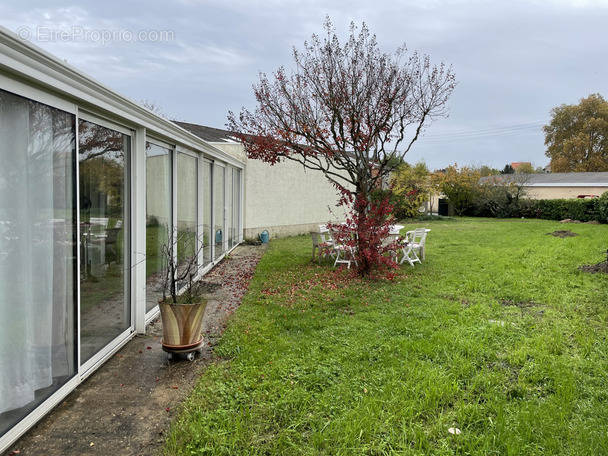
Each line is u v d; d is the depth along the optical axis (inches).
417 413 119.5
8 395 102.7
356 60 336.2
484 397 131.7
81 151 138.6
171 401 128.7
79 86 126.4
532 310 232.4
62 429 112.0
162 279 229.5
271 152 360.5
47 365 118.8
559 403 125.1
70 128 128.3
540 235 647.1
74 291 132.8
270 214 601.3
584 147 1606.8
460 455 102.8
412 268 370.0
